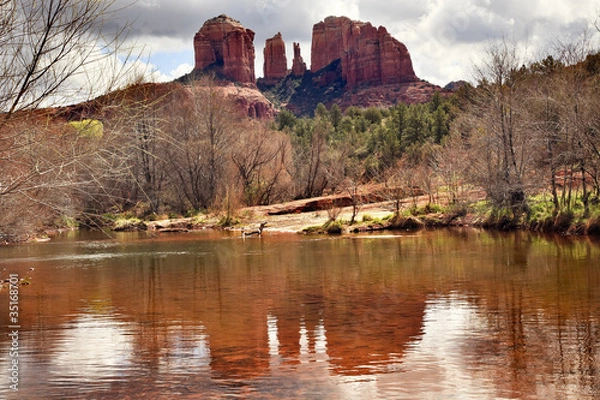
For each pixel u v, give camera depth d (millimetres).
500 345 10320
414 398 7961
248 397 8086
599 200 30859
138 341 11062
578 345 10195
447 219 36312
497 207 34844
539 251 22875
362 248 26281
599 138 29188
